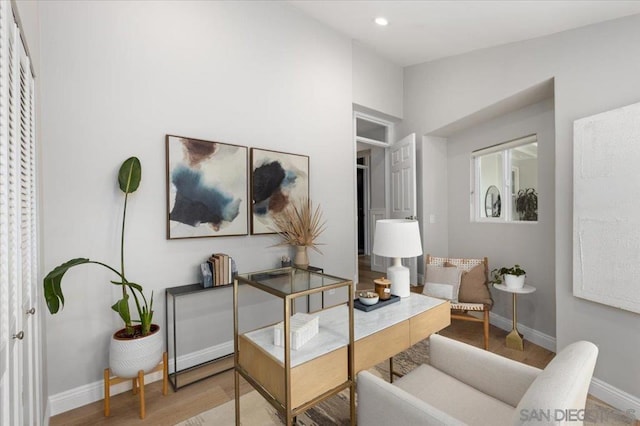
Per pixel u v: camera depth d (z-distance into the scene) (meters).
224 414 1.95
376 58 4.16
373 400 1.24
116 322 2.17
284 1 3.11
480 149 3.74
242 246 2.82
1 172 0.87
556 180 2.38
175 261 2.45
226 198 2.69
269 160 2.98
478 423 1.22
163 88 2.38
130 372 1.91
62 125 1.98
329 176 3.54
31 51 1.55
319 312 1.77
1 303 0.87
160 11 2.38
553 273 2.81
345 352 1.37
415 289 4.11
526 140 3.12
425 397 1.37
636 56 1.94
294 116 3.21
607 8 1.98
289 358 1.17
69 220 2.00
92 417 1.93
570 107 2.31
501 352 2.77
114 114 2.17
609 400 2.02
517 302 3.18
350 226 3.75
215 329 2.66
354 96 3.91
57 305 1.62
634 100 1.95
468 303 2.94
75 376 2.03
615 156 1.93
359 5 2.95
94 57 2.10
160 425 1.86
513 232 3.26
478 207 3.88
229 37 2.74
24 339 1.26
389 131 4.79
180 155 2.44
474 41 3.08
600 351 2.08
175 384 2.20
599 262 2.04
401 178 4.45
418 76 4.25
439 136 4.23
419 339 1.75
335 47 3.58
